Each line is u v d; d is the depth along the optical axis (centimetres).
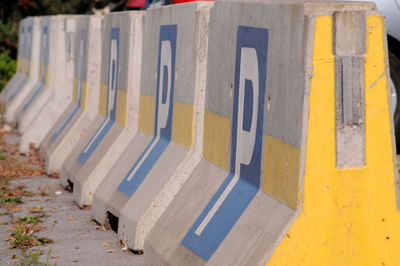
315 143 445
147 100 816
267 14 495
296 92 451
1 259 663
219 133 594
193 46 662
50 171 1126
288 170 459
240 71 549
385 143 460
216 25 612
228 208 527
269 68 492
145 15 853
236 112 555
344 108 448
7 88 2369
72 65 1330
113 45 969
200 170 625
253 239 467
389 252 459
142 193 700
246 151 530
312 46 439
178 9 712
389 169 461
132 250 672
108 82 997
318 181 446
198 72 648
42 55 1767
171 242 575
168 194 660
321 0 479
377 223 459
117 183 782
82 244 712
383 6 905
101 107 1039
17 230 747
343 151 450
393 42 914
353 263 453
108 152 877
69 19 1320
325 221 448
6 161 1275
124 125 887
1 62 2780
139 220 664
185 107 679
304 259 443
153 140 775
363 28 447
